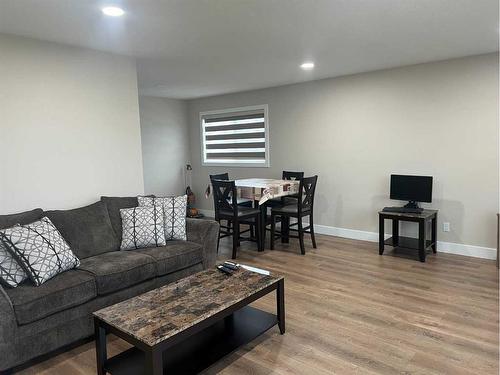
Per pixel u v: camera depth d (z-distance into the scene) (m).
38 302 2.41
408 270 4.11
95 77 3.72
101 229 3.41
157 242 3.49
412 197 4.69
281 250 5.04
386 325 2.90
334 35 3.36
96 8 2.61
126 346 2.73
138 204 3.79
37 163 3.33
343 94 5.39
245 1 2.54
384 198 5.16
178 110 7.50
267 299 3.43
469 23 3.06
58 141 3.46
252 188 5.01
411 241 4.78
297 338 2.75
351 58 4.26
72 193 3.58
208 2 2.54
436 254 4.65
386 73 4.95
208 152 7.48
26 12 2.65
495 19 2.96
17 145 3.20
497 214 4.21
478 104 4.31
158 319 2.15
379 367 2.37
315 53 4.00
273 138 6.30
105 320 2.16
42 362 2.53
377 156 5.16
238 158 6.94
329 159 5.66
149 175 7.09
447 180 4.62
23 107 3.22
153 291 2.55
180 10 2.68
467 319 2.97
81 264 2.97
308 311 3.18
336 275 4.02
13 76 3.16
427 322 2.93
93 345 2.75
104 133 3.82
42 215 3.14
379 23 3.04
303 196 5.50
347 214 5.56
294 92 5.93
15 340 2.33
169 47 3.67
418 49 3.91
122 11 2.68
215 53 3.94
